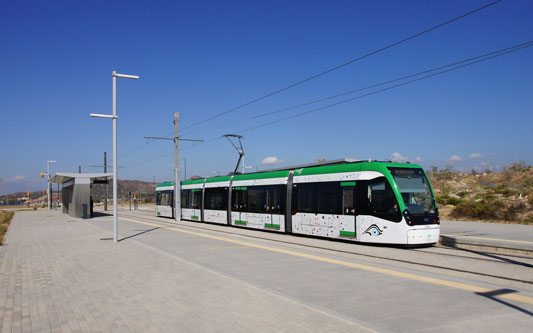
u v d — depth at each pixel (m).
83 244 17.20
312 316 6.48
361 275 9.93
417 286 8.71
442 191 58.56
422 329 5.90
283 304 7.22
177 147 33.41
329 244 16.39
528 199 33.47
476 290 8.34
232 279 9.40
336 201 17.36
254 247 15.33
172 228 25.11
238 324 6.11
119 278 9.79
